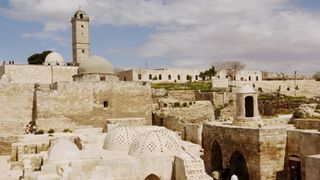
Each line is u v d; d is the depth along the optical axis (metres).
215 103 80.25
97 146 37.12
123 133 34.41
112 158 28.33
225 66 138.75
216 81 105.38
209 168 40.84
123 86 60.72
